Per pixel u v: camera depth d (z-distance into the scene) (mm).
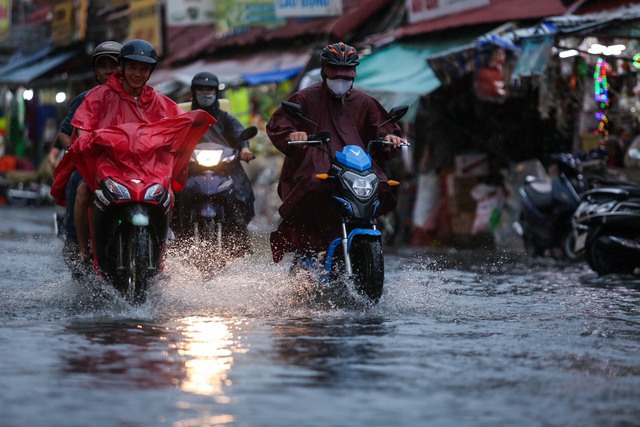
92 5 70062
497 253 32906
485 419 8852
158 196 15766
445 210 36812
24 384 9938
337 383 10250
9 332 13281
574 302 18203
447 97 34719
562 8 32375
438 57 31016
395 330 14016
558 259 30188
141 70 16594
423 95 32375
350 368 11062
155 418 8633
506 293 19766
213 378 10383
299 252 17250
